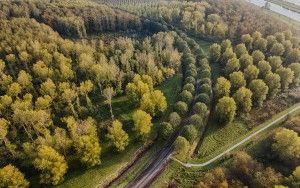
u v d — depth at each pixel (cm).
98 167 11956
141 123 12475
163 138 13262
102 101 14912
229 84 15150
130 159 12419
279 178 10688
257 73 16075
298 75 16812
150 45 18412
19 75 14500
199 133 13775
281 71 16250
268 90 15750
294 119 13500
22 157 11900
